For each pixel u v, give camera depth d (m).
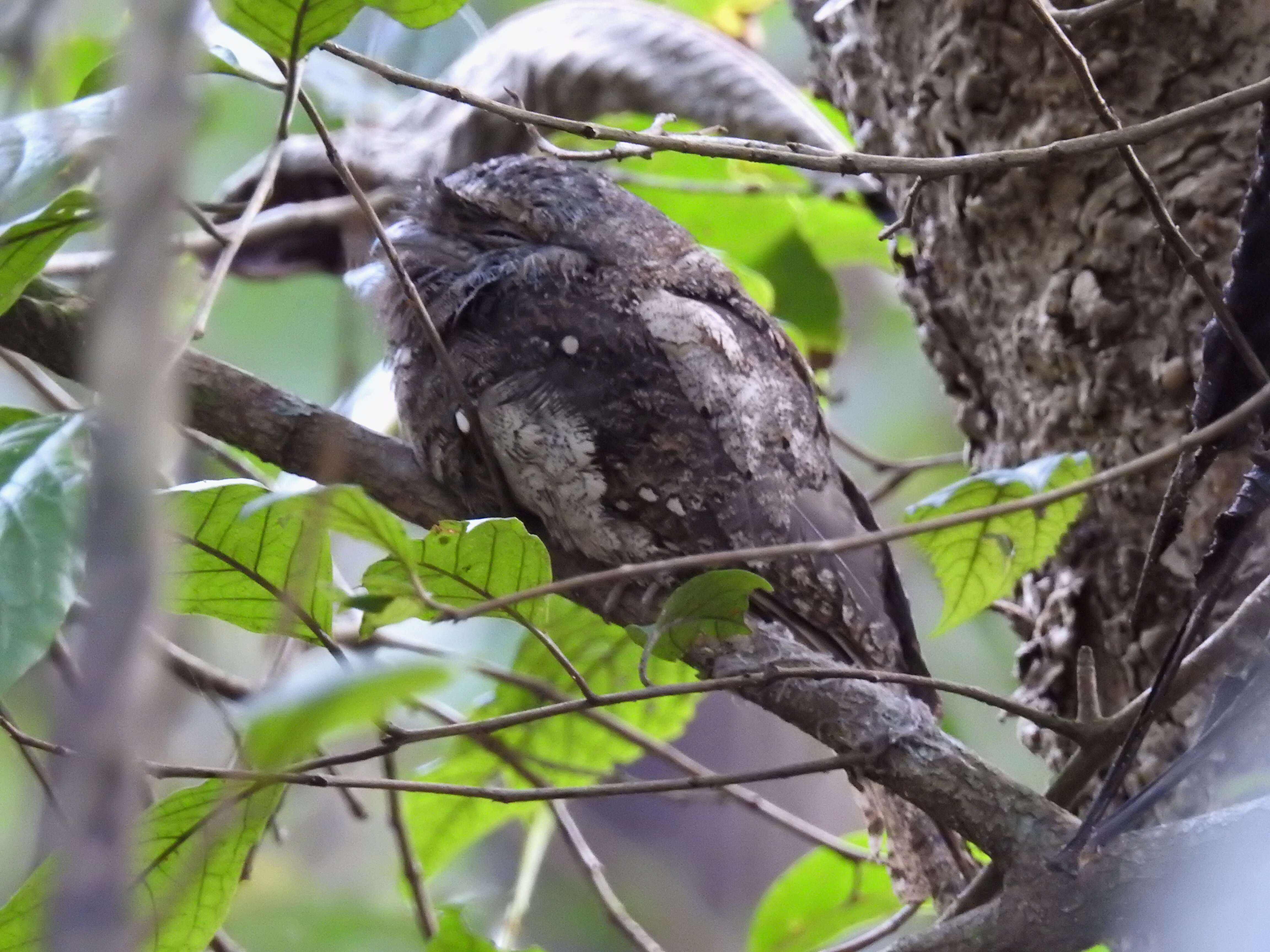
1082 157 4.21
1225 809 3.42
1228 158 4.55
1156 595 4.64
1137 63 4.66
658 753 5.21
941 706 5.17
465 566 3.44
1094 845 3.41
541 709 3.34
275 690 2.12
